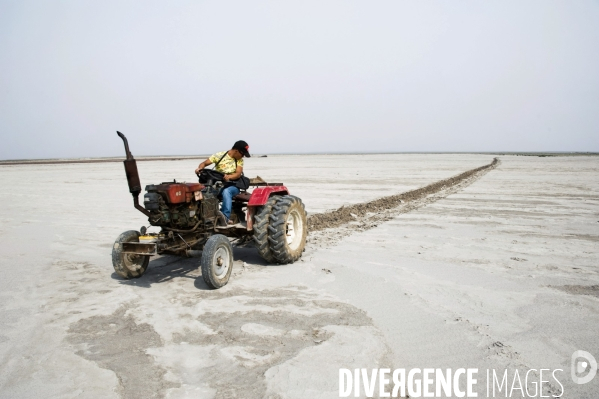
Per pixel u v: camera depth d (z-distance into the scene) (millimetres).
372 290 4910
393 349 3484
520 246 7254
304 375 3055
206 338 3707
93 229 9492
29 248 7539
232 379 3027
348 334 3744
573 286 5062
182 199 5160
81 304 4605
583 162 47156
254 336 3727
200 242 5688
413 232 8648
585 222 9695
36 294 4965
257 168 39281
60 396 2842
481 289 4941
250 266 6121
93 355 3428
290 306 4449
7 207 13414
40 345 3621
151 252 5066
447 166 40531
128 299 4746
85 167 47812
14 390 2926
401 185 20406
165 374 3115
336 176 27344
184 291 5008
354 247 7262
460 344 3555
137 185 5141
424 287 4996
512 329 3846
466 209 12039
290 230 6297
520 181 21906
